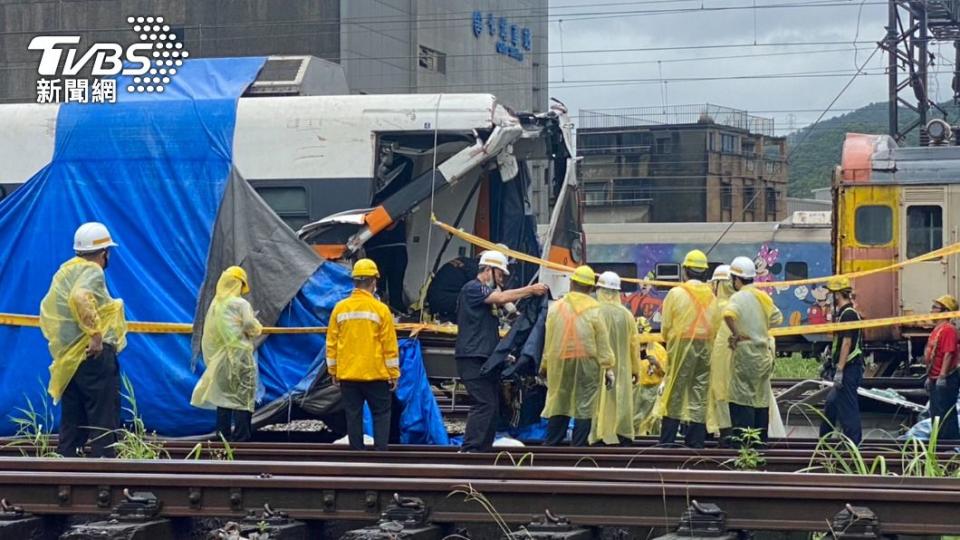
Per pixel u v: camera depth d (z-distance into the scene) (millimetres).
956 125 27953
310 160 16672
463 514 9297
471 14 60156
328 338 13922
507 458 12922
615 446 14867
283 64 17688
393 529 8844
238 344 15258
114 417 12914
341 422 16594
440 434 16000
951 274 25406
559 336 14352
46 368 16828
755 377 14844
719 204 75188
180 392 16469
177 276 16625
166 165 16812
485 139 16438
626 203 74938
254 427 16250
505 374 14070
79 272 12656
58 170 17062
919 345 25828
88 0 53938
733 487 8992
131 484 9656
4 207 17109
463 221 18031
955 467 12242
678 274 40062
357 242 16250
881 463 11422
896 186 25734
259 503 9562
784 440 15234
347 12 51406
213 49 52656
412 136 16766
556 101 18062
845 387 15852
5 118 17297
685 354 14883
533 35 69188
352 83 51688
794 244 38875
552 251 18156
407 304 17922
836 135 114688
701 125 74125
